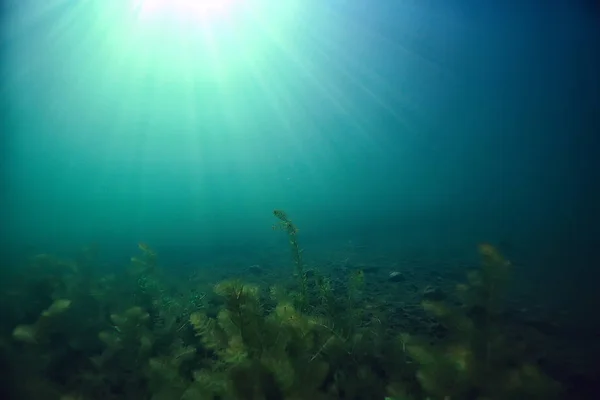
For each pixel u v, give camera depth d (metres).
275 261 8.39
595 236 7.68
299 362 2.30
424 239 9.66
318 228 14.64
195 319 2.55
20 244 12.48
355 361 2.75
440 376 1.95
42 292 4.04
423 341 2.41
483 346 2.18
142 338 3.15
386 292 4.97
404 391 2.04
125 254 11.68
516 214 11.88
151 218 28.45
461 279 5.51
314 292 4.63
